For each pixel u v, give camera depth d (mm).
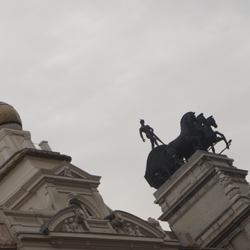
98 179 81562
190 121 101250
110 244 70250
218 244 94688
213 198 96625
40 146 87125
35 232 63781
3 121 88250
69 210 68375
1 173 79125
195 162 98438
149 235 76438
